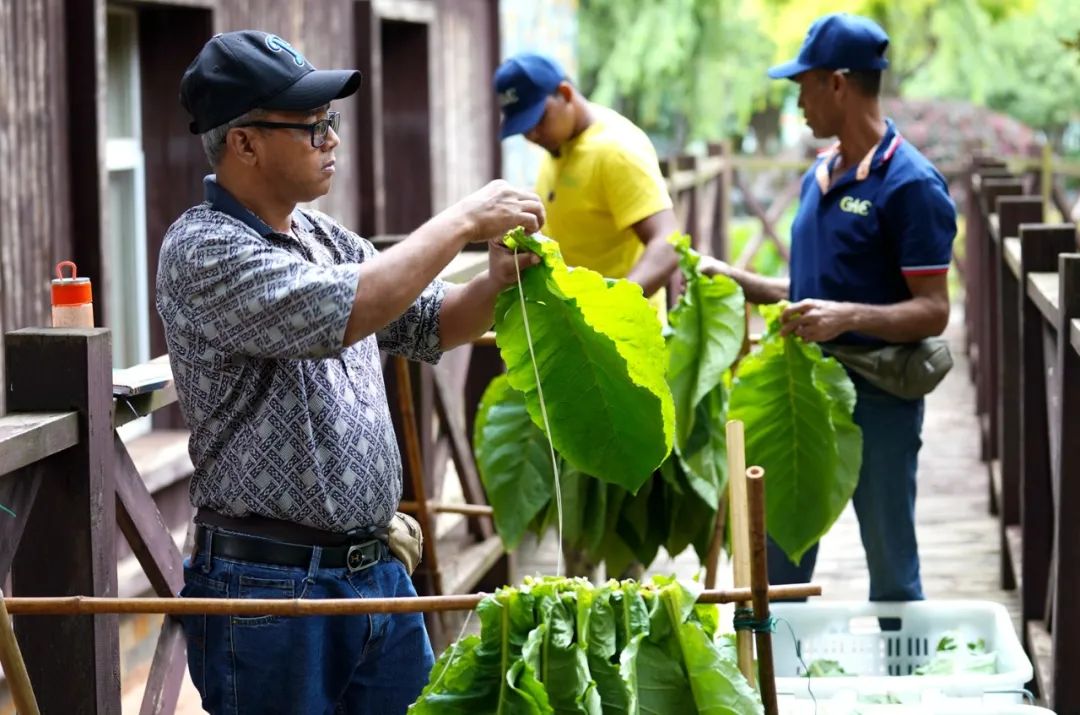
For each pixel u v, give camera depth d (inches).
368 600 86.4
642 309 97.3
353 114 281.0
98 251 188.9
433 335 105.1
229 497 98.4
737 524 95.8
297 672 100.4
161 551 120.1
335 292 91.0
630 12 865.5
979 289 323.0
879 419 154.4
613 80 860.6
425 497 175.9
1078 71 867.4
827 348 153.5
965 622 152.4
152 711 122.2
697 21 862.5
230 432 97.8
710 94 866.1
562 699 86.0
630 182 170.6
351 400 100.3
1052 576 170.2
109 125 214.2
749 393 142.2
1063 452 147.6
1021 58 864.3
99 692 109.6
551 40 474.3
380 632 104.8
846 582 224.4
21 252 177.3
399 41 326.3
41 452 101.3
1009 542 213.8
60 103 185.9
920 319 149.3
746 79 871.1
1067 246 176.1
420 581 179.0
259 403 97.2
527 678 83.0
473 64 370.6
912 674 151.3
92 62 187.3
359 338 92.7
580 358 100.8
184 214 97.9
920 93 904.9
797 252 159.8
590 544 146.6
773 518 143.6
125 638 189.8
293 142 96.7
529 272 99.7
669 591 88.0
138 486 117.7
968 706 121.6
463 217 95.6
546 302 100.3
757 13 755.4
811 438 141.6
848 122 154.1
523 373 101.7
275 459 97.3
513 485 146.4
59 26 185.5
